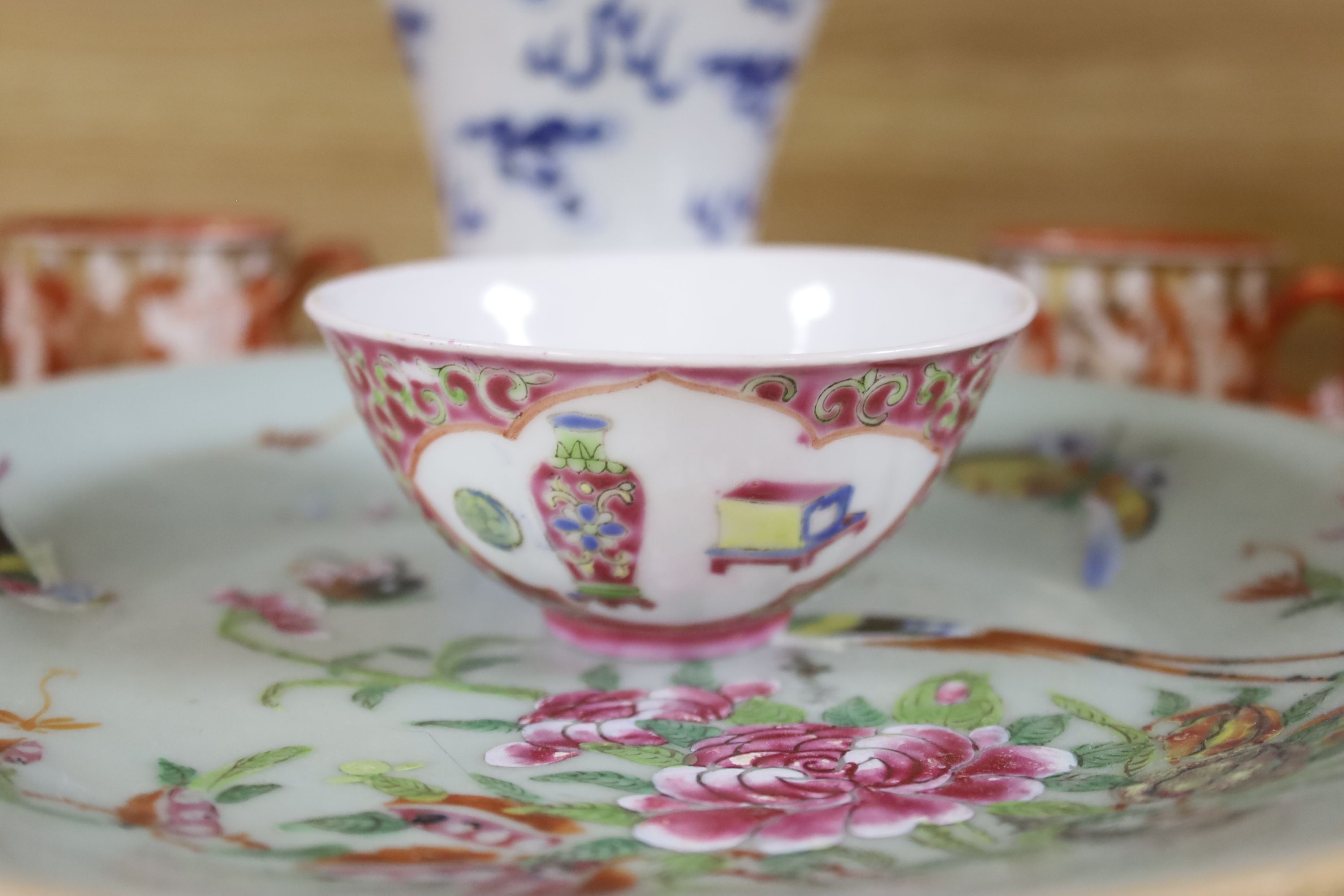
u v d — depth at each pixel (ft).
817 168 2.30
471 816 0.80
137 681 1.02
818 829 0.77
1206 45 2.19
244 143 2.35
